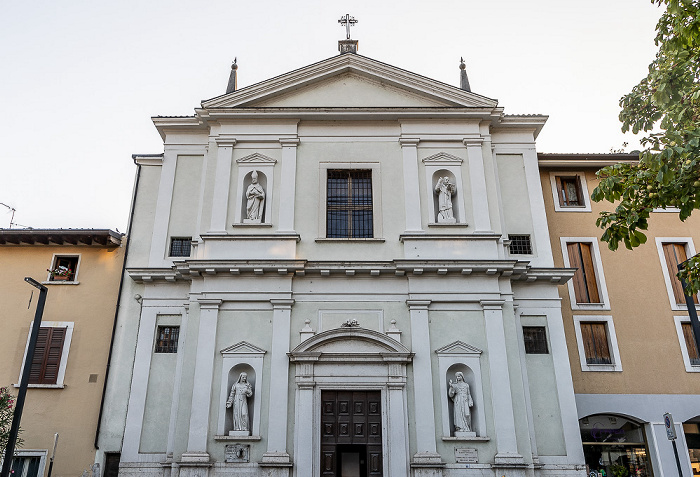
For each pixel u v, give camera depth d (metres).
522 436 16.44
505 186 20.22
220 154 19.70
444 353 17.22
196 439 16.11
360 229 19.20
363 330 17.17
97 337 19.12
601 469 19.33
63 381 18.56
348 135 20.11
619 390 19.75
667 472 18.86
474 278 18.05
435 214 19.33
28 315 19.56
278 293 17.78
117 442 17.41
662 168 10.27
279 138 19.92
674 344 20.42
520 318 18.52
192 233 19.62
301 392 16.70
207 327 17.38
